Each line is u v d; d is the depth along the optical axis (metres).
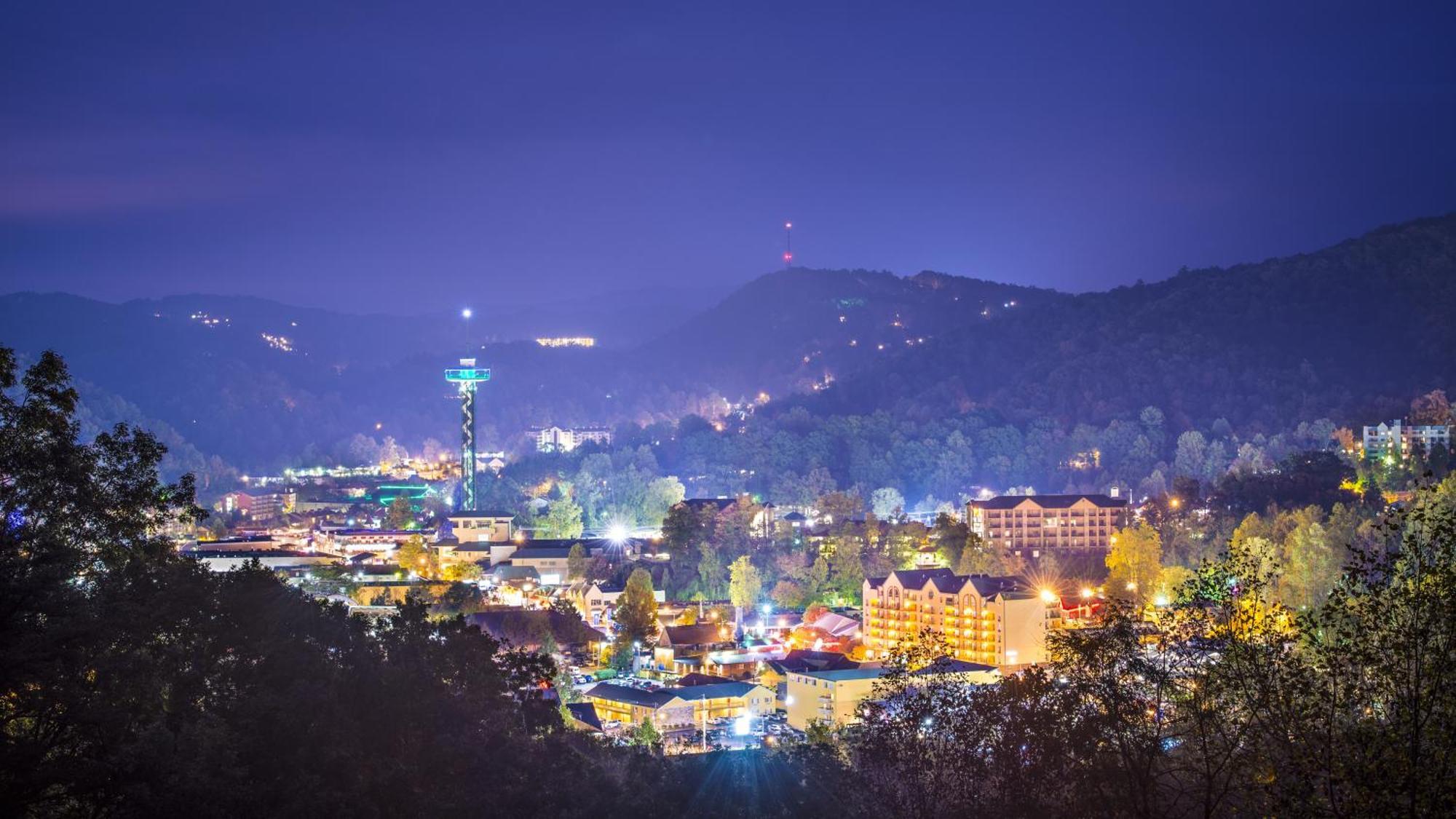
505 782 124.19
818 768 140.12
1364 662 90.19
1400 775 85.12
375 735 124.38
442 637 155.62
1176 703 107.00
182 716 113.88
